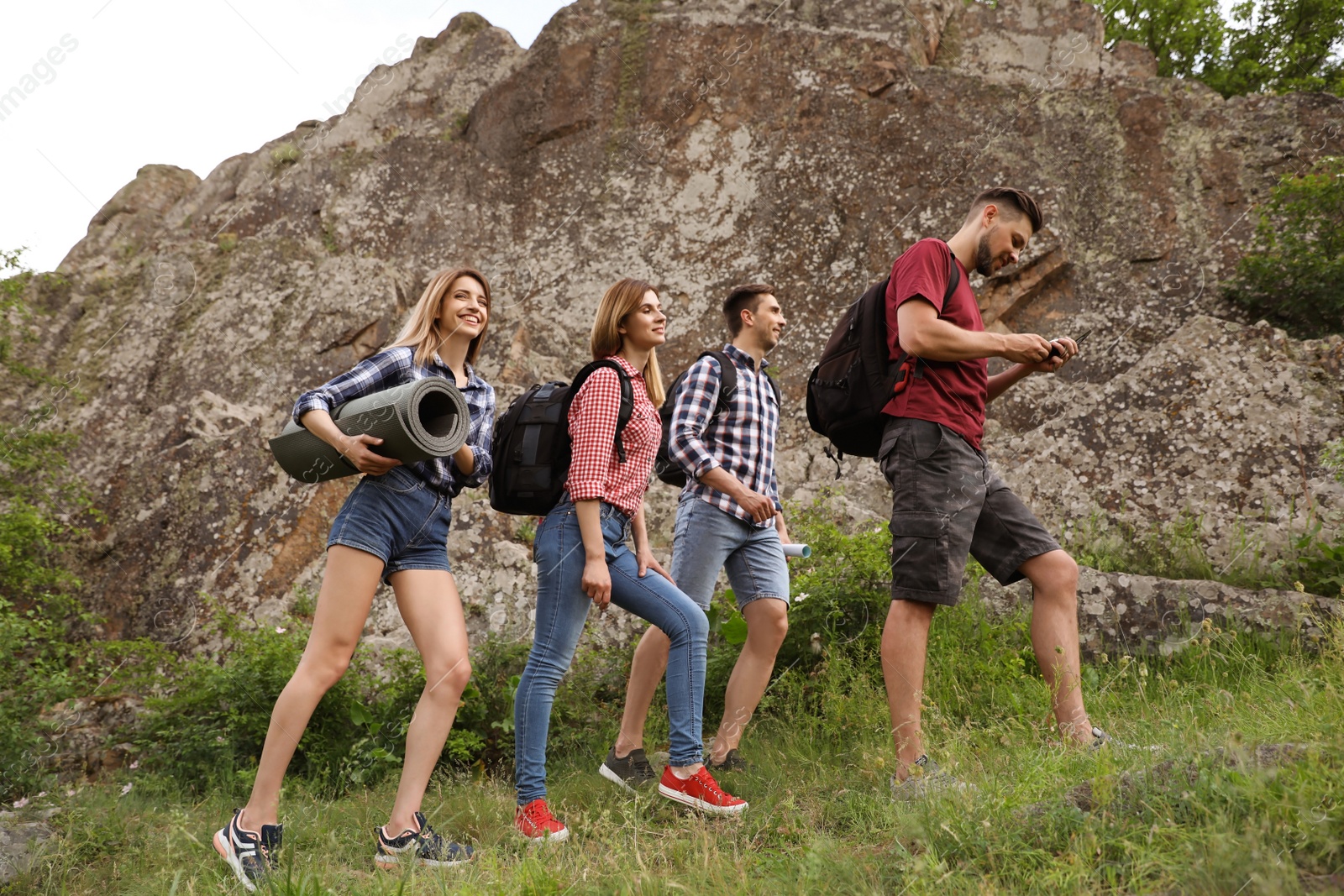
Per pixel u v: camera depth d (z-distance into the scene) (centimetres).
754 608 346
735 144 779
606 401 302
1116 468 515
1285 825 175
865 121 755
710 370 353
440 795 349
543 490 303
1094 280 667
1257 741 216
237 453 649
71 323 798
